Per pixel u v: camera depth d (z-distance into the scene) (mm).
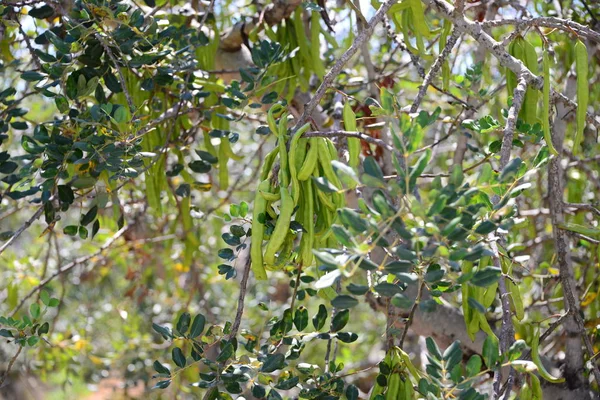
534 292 3051
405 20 2117
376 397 1647
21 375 3830
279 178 1507
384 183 1285
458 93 3305
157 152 2168
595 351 2396
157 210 2342
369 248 1227
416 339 3748
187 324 1698
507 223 1344
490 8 2578
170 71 2107
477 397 1327
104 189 2268
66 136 2008
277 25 2453
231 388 1643
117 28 1986
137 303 4199
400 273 1278
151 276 4098
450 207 1278
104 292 4992
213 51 2549
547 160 1584
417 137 1298
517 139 1938
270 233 1548
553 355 2771
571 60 2674
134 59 2014
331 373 1739
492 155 1993
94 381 4832
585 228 1915
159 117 2195
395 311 2018
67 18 1929
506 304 1585
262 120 3002
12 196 1991
